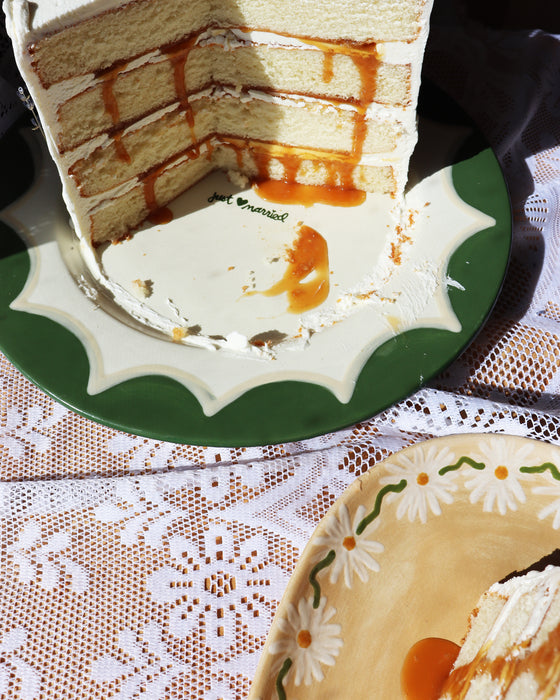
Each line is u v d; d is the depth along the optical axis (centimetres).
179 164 69
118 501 56
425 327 61
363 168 69
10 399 60
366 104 66
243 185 71
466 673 50
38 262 64
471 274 63
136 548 55
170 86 66
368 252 67
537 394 60
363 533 52
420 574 52
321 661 50
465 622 52
